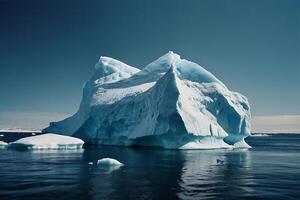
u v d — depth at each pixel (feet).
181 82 227.61
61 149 203.41
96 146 236.22
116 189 83.66
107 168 120.26
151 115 214.48
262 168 126.93
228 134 229.45
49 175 103.76
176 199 74.28
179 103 201.05
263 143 403.95
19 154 170.40
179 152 188.14
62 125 303.89
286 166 134.41
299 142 440.86
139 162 139.23
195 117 206.49
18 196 75.77
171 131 200.75
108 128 245.86
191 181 95.76
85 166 124.67
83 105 295.69
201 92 233.14
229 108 228.63
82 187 85.66
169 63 266.57
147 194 78.59
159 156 164.04
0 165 126.72
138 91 246.27
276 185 91.35
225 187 87.86
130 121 231.50
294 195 79.56
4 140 379.35
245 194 80.02
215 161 146.20
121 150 199.72
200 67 253.03
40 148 199.00
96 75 309.63
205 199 74.64
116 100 251.80
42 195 76.74
